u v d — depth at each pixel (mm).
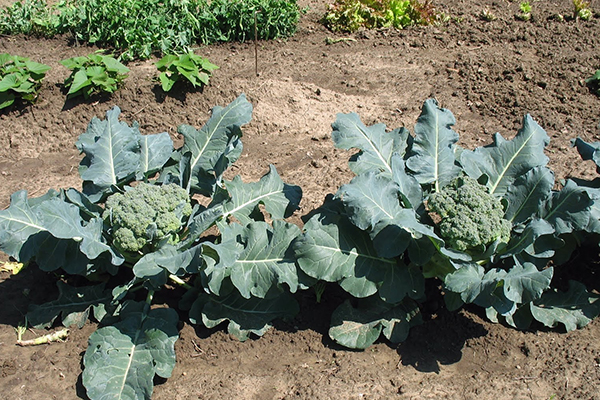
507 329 1496
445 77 2355
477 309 1531
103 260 1491
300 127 2139
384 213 1398
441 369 1440
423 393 1395
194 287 1525
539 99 2209
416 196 1476
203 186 1583
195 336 1486
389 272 1439
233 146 1570
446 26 2777
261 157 2021
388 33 2705
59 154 2080
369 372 1432
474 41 2605
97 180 1525
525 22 2791
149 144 1612
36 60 2439
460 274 1365
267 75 2342
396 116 2156
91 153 1547
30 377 1418
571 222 1435
